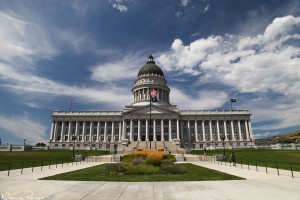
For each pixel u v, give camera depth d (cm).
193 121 11375
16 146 7238
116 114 11325
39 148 7869
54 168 2956
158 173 2280
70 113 11438
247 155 5178
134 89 12862
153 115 10606
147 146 8106
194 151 7431
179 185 1590
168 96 13025
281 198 1212
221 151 6925
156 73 13200
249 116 11312
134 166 2503
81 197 1241
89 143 10944
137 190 1419
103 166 3256
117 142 10938
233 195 1280
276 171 2508
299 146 6556
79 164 3700
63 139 11156
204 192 1359
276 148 7188
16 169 2800
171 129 10719
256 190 1417
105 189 1453
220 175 2147
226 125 11338
